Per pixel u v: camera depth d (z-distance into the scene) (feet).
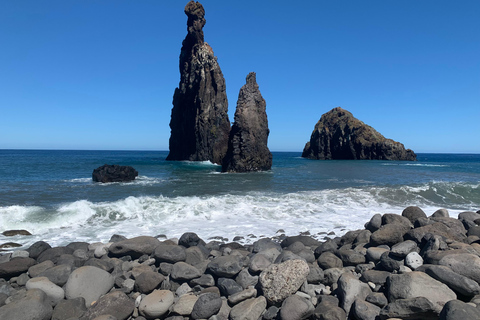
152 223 37.42
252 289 18.29
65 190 64.75
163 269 21.80
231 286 18.98
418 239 24.20
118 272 22.15
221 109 202.59
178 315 16.92
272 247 25.46
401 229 25.94
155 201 48.19
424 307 14.57
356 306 16.11
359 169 139.33
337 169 138.82
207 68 201.67
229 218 40.19
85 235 32.42
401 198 55.77
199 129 199.21
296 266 18.54
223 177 97.91
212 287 19.45
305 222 38.99
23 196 55.52
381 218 30.96
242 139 123.54
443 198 56.34
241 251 25.61
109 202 49.80
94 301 18.48
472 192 61.36
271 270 18.60
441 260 19.21
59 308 17.11
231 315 16.47
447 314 13.62
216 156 189.47
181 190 66.23
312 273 20.18
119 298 17.52
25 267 21.90
